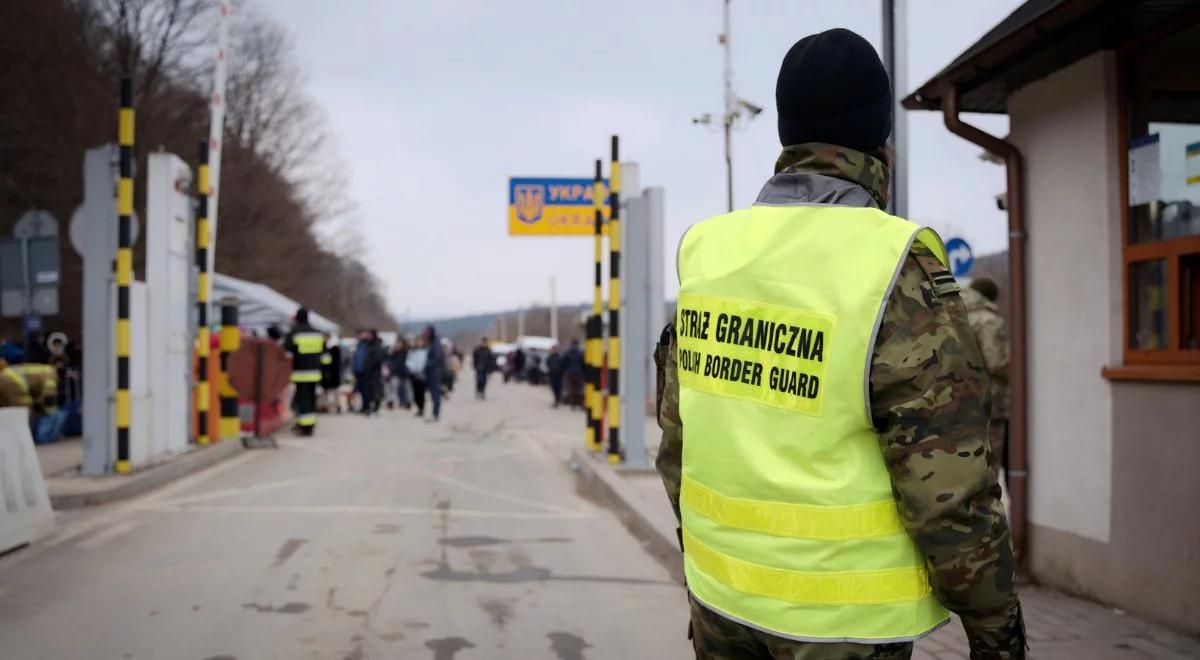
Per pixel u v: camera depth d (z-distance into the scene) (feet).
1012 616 5.36
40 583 18.22
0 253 40.24
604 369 38.96
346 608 16.81
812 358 5.51
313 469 35.88
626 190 50.75
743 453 5.73
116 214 29.76
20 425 22.04
